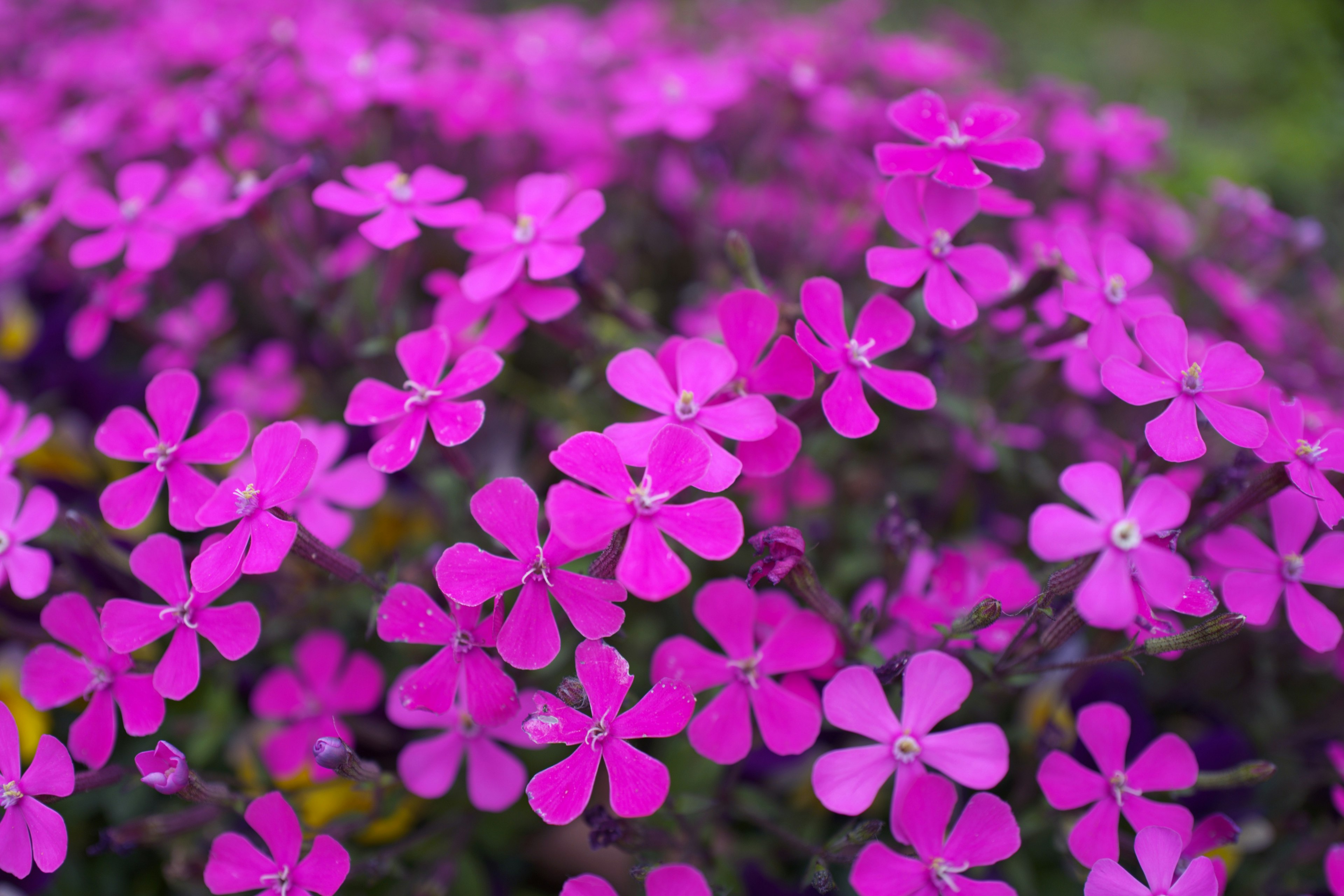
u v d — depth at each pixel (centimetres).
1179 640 20
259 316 30
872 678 20
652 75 27
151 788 24
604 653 19
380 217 23
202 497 21
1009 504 27
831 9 40
